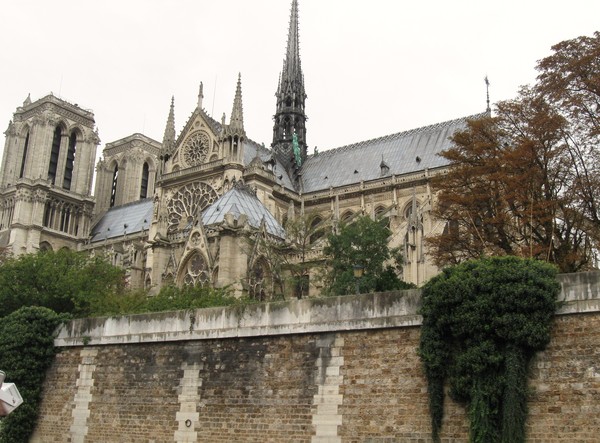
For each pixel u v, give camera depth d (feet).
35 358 131.95
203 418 110.11
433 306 91.56
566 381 84.02
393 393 94.68
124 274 245.04
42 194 457.68
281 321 106.83
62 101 494.18
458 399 89.04
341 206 337.11
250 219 220.02
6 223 460.14
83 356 128.26
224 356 111.24
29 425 128.57
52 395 129.70
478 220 165.78
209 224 213.46
